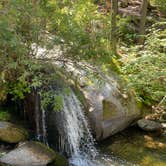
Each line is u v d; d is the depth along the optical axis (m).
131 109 6.75
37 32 4.60
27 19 4.46
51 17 4.65
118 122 6.46
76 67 5.32
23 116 5.88
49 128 5.66
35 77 4.55
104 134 6.23
